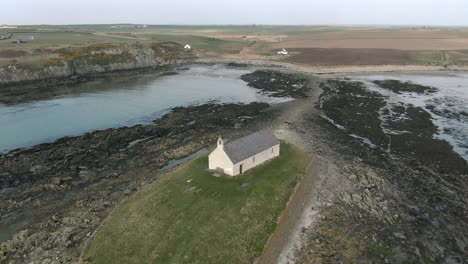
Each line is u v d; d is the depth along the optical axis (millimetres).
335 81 102812
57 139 57000
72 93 87938
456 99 81375
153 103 79688
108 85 98438
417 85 95688
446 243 31266
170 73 120688
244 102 80562
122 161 49250
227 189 37188
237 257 27734
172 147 54281
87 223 34531
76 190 41406
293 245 30766
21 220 35531
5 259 29922
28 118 67500
